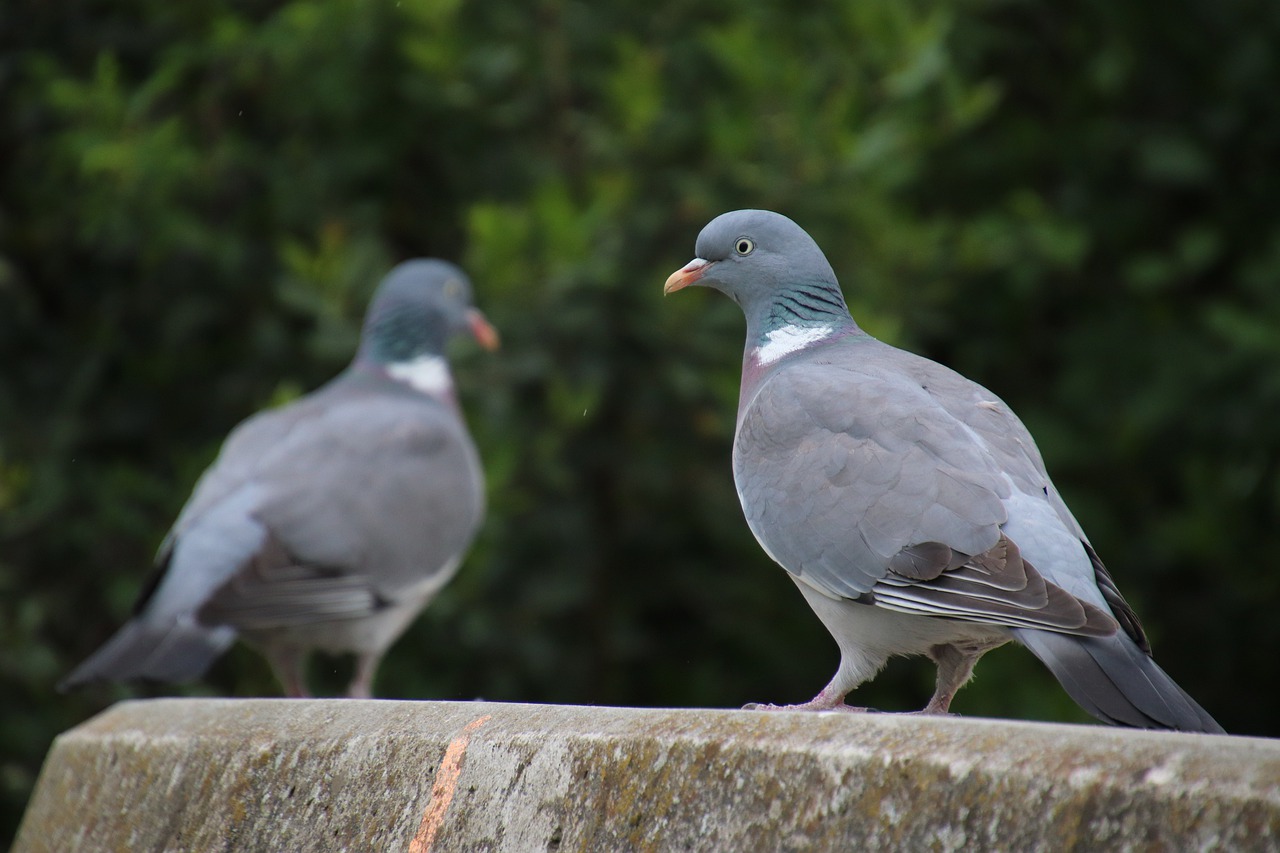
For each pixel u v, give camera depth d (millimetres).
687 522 12945
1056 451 13109
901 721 3777
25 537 12023
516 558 12508
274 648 9297
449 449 9961
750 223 7258
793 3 12359
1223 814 3248
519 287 11312
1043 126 13867
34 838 5922
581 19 12297
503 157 12453
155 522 11992
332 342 11391
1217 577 13578
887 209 11875
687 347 11836
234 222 12703
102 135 11547
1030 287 12992
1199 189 13789
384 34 11938
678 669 13367
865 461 5895
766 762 3830
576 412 11578
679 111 12117
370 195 12906
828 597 5969
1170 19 13258
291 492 9117
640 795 4020
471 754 4477
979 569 5352
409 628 12133
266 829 4898
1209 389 13016
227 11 12422
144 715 5828
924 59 11445
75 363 12734
